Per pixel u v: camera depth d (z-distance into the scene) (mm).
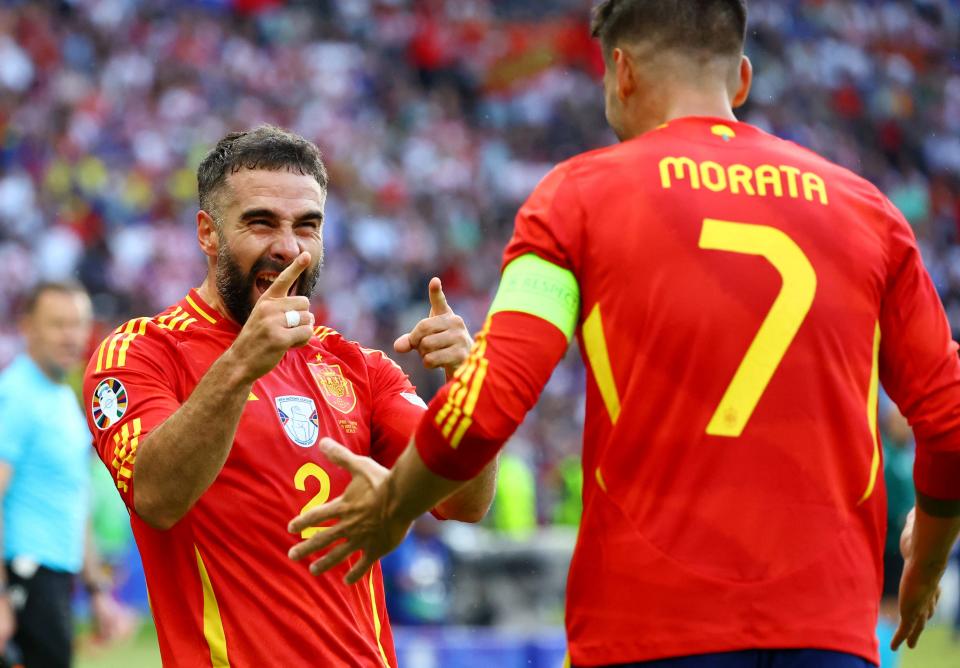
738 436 9586
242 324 13430
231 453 12625
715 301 9664
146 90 80562
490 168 88688
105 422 12609
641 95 10703
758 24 104938
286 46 89875
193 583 12508
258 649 12344
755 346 9648
